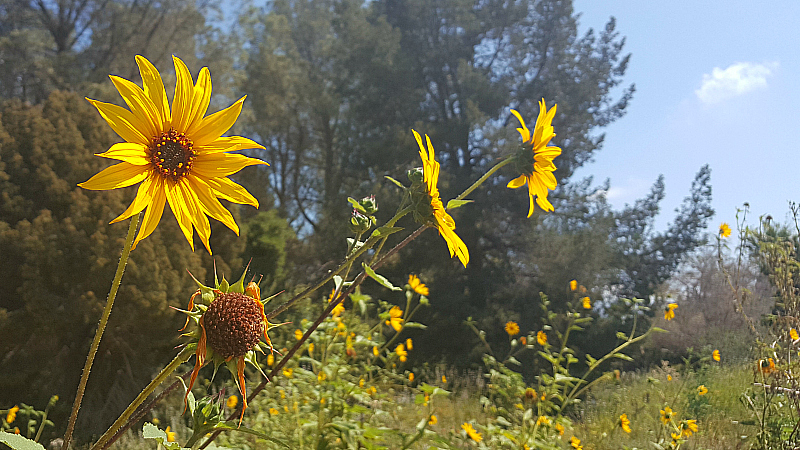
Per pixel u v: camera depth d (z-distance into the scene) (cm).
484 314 1608
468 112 1928
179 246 828
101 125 864
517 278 1881
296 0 2780
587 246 1683
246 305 103
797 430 383
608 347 1506
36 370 714
